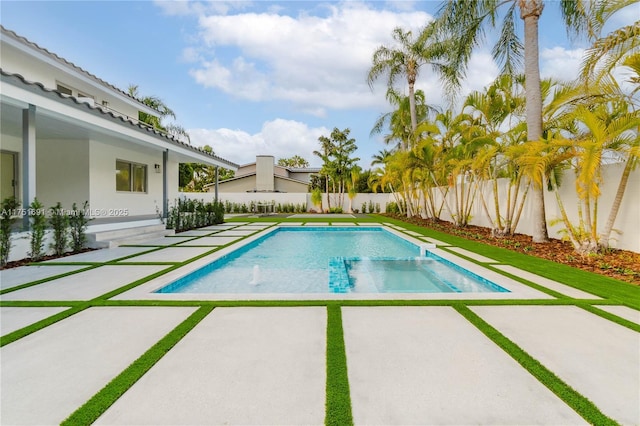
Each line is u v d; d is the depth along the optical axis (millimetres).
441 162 12141
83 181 8781
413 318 3055
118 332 2697
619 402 1816
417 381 2006
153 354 2316
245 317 3062
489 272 4965
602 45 5102
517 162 7066
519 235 9391
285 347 2445
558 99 6863
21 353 2328
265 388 1925
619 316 3100
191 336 2629
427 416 1692
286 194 24500
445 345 2488
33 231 5637
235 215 21188
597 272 5004
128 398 1825
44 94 5293
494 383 1987
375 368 2154
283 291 4832
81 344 2473
